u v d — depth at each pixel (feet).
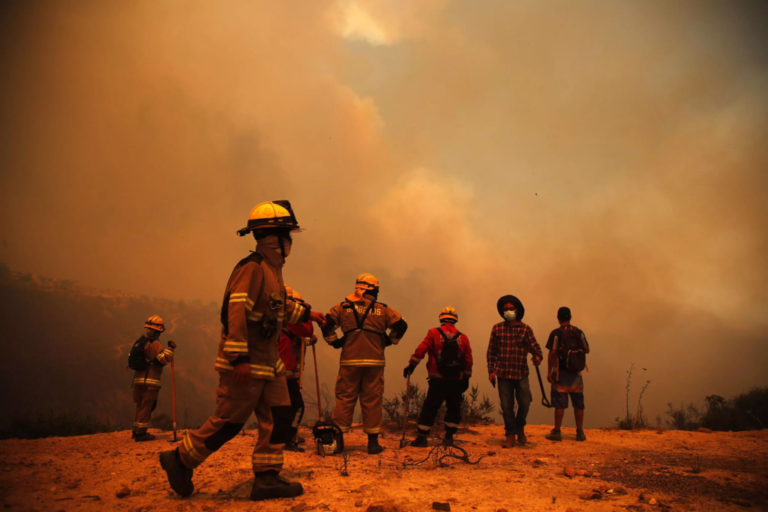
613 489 13.24
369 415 19.53
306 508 10.85
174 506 10.99
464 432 27.14
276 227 12.34
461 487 13.37
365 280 20.92
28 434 42.52
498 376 23.56
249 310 11.38
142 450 19.71
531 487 13.53
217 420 11.32
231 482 13.41
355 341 19.89
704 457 19.33
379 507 10.63
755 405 46.60
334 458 17.76
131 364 23.44
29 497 11.66
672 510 11.27
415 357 21.86
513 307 24.02
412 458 18.44
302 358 20.36
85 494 12.07
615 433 27.73
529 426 31.65
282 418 12.03
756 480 14.52
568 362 25.09
